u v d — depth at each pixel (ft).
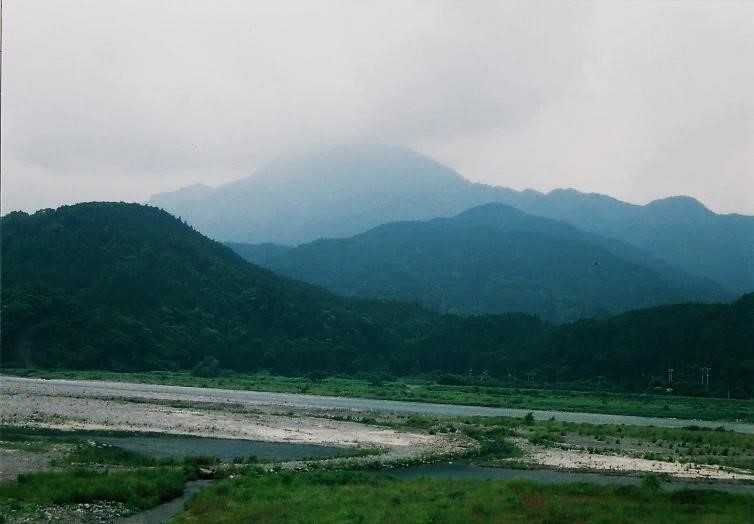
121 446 217.97
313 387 614.75
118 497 133.59
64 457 177.37
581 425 331.36
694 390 596.70
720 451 264.31
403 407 470.39
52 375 579.07
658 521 123.95
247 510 123.03
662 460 233.76
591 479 192.44
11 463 163.63
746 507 140.05
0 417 265.54
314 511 122.11
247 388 588.50
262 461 196.95
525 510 127.85
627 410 485.97
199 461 184.85
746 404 526.57
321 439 261.03
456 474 194.39
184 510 128.77
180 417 311.68
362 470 192.75
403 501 132.77
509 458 227.81
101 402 363.76
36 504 123.34
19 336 641.81
